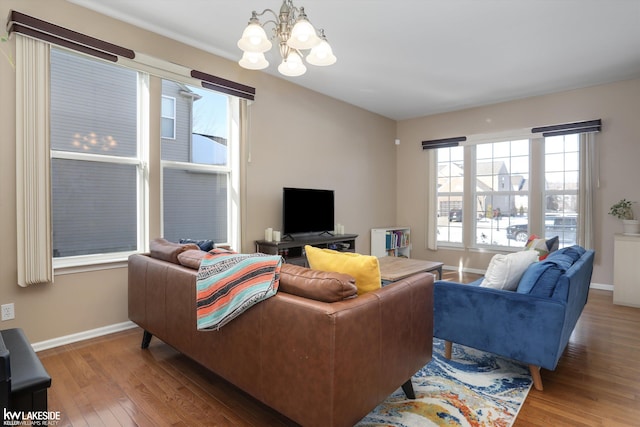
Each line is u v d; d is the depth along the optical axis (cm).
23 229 245
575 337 285
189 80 335
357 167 541
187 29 313
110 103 300
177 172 347
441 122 573
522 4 269
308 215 439
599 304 376
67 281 272
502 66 388
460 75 415
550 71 400
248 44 199
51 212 259
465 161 551
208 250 279
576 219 457
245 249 388
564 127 457
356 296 155
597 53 354
